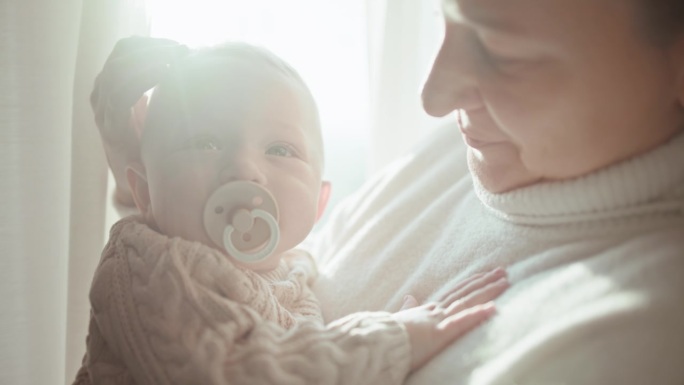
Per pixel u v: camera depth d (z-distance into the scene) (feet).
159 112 2.30
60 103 2.48
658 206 1.94
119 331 2.10
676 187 1.94
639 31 1.77
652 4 1.75
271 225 2.19
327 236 3.08
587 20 1.76
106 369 2.14
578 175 2.00
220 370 1.94
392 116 3.32
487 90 1.94
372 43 3.29
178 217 2.23
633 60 1.80
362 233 2.73
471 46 1.95
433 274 2.38
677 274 1.75
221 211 2.19
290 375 1.94
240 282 2.13
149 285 2.09
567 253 2.04
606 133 1.89
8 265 2.49
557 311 1.84
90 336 2.23
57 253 2.56
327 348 1.97
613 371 1.66
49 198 2.50
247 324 2.04
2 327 2.51
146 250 2.17
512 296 2.02
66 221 2.59
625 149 1.92
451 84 2.01
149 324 2.05
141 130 2.49
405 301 2.35
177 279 2.07
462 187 2.61
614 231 1.99
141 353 2.04
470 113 2.06
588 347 1.70
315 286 2.70
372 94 3.33
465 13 1.87
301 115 2.38
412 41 3.27
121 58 2.35
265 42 3.28
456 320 2.04
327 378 1.93
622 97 1.83
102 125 2.42
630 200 1.96
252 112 2.26
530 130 1.94
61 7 2.42
